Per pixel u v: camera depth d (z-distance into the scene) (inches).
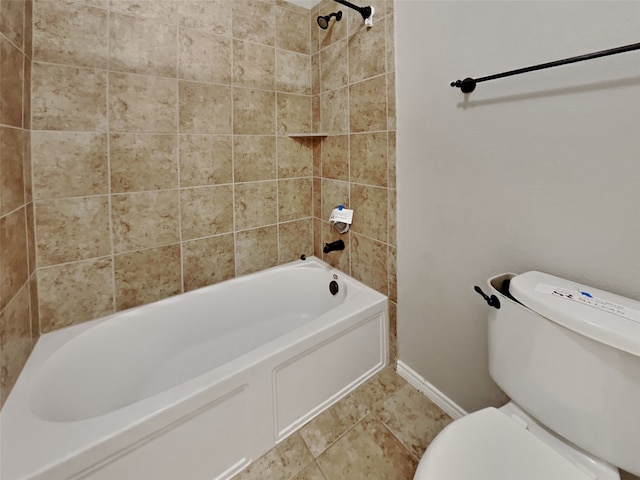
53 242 50.6
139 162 56.8
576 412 29.3
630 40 28.2
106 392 51.6
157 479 36.3
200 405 38.5
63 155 49.9
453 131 45.0
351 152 65.2
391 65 53.2
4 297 37.8
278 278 75.3
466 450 29.4
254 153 70.6
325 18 63.2
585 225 33.1
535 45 34.8
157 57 56.3
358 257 67.3
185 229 63.8
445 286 49.9
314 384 51.7
